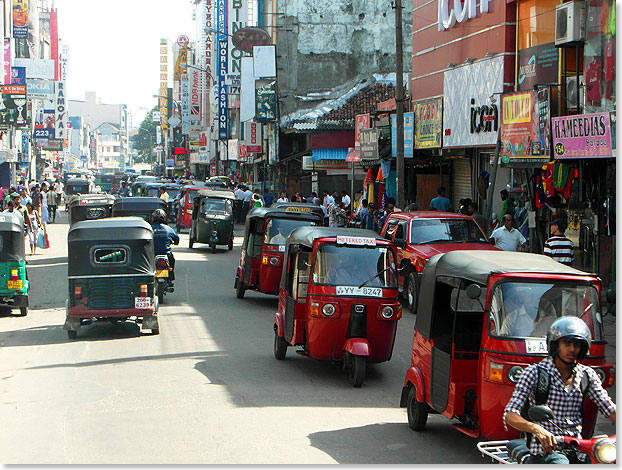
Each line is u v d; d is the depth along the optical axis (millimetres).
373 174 32438
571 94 18406
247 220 20094
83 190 69062
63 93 83812
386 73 48938
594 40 16359
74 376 12047
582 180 18500
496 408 7535
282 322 13117
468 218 19156
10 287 17750
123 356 13547
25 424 9453
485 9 22984
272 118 45969
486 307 7816
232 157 63000
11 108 45812
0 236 17688
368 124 31781
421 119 27312
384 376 12312
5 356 13664
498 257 8523
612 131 15336
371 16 49531
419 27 28422
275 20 50656
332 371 12633
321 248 12062
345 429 9312
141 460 8016
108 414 9867
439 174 30375
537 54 20656
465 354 8273
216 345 14516
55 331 16172
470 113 23734
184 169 106438
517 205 21781
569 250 15570
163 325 16562
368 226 27109
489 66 22672
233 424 9430
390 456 8266
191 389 11180
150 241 15430
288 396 10898
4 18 56094
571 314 7734
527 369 6133
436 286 8906
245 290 20469
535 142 18719
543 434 5617
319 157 39156
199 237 31516
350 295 11742
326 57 49375
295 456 8203
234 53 63219
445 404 8383
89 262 15164
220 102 64438
